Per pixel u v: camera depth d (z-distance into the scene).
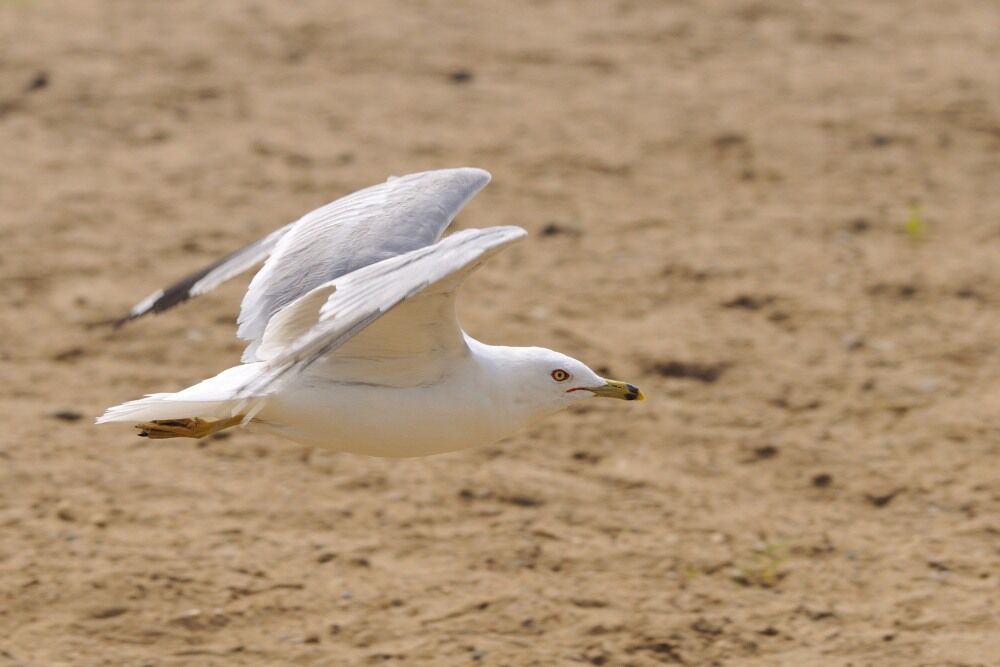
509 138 20.69
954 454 12.93
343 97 22.08
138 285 15.92
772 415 13.72
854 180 19.64
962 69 23.77
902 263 17.11
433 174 9.80
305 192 18.61
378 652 9.73
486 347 8.86
